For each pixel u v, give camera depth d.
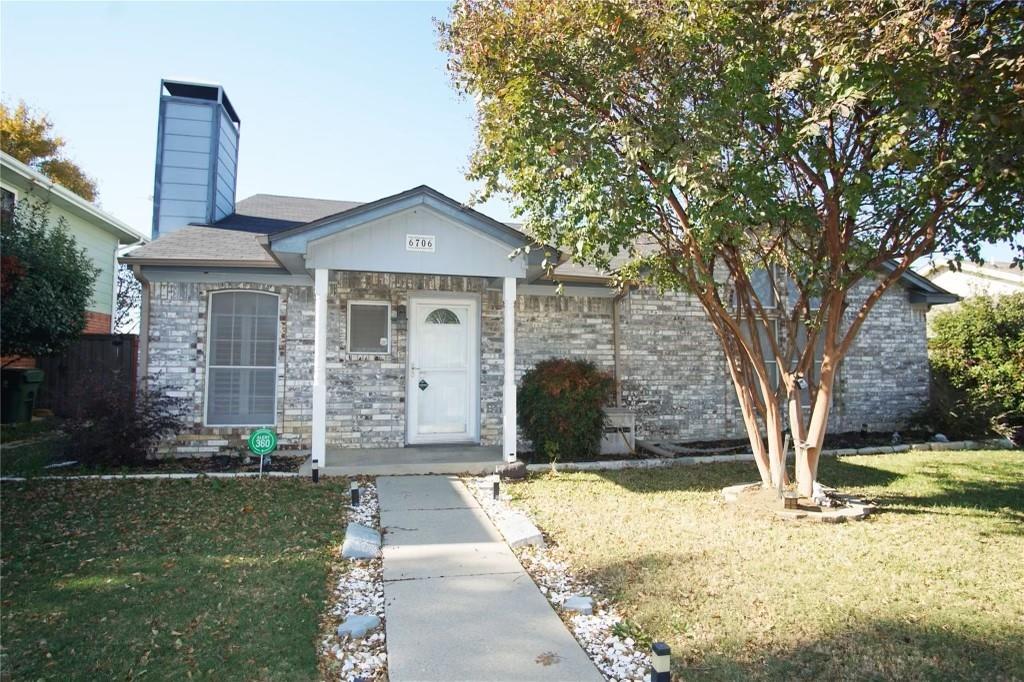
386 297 9.71
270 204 12.64
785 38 5.45
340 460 8.45
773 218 5.91
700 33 5.70
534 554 5.08
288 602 4.02
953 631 3.66
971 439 11.78
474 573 4.64
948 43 4.54
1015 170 5.12
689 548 5.14
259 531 5.48
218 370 9.26
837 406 12.34
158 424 8.15
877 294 6.47
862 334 12.61
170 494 6.74
